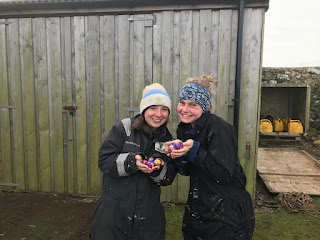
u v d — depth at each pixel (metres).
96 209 1.82
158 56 3.42
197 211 1.82
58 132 3.74
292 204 3.56
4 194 3.87
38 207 3.47
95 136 3.65
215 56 3.31
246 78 3.27
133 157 1.65
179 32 3.35
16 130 3.83
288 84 7.27
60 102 3.68
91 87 3.59
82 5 3.42
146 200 1.75
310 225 3.12
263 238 2.87
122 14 3.43
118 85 3.53
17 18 3.62
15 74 3.72
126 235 1.74
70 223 3.12
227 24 3.25
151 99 1.72
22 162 3.88
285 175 4.66
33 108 3.75
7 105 3.79
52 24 3.56
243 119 3.33
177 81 3.42
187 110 1.71
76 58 3.57
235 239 1.71
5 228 3.00
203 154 1.64
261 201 3.74
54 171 3.83
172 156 1.62
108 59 3.51
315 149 6.58
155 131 1.80
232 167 1.64
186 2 3.27
